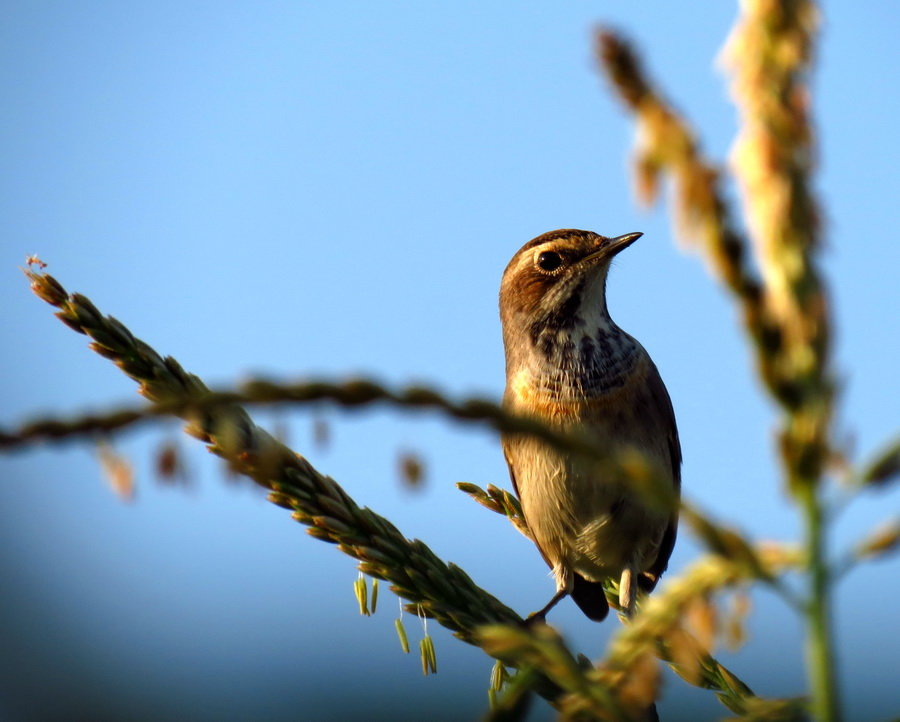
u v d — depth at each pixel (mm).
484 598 2277
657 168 711
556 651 915
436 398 771
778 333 741
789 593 766
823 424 742
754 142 730
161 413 767
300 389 756
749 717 927
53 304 1892
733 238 724
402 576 2205
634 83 702
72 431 767
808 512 760
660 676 880
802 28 728
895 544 749
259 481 2014
